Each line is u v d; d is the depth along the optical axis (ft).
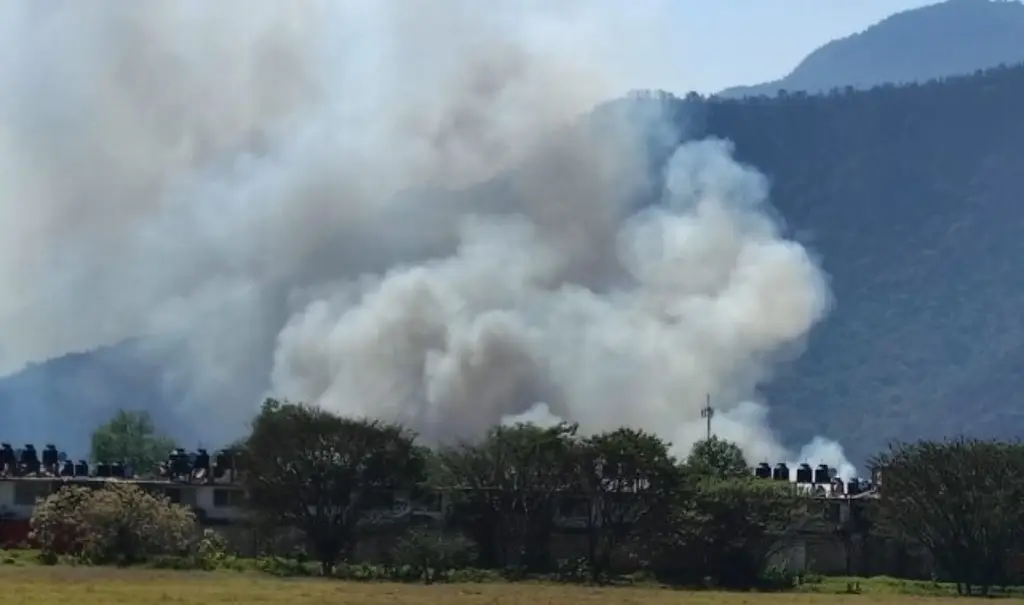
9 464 515.09
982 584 445.37
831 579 452.76
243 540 478.18
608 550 443.73
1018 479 450.71
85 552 428.97
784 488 462.19
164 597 280.72
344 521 444.96
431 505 458.09
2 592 285.43
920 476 454.81
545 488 449.89
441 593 330.13
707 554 438.81
